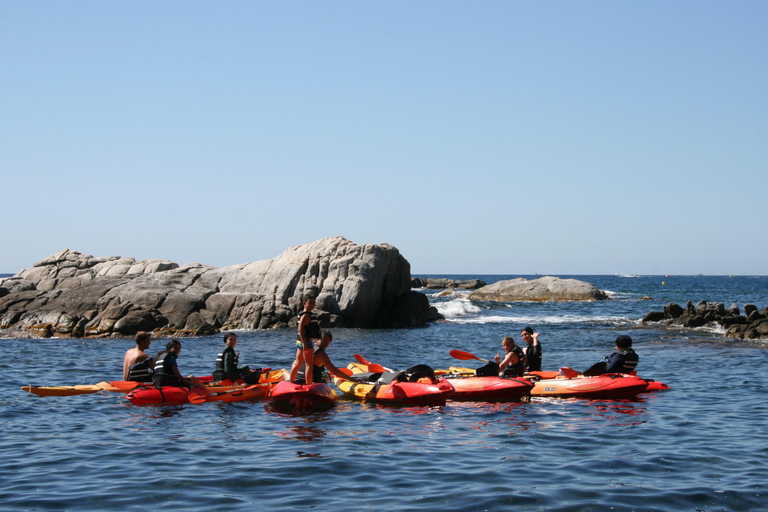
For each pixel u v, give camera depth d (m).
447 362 17.77
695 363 16.78
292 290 30.56
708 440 8.27
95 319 25.67
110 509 5.59
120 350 20.00
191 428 9.07
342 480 6.46
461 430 8.98
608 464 7.07
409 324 31.11
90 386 11.76
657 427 9.10
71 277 32.47
